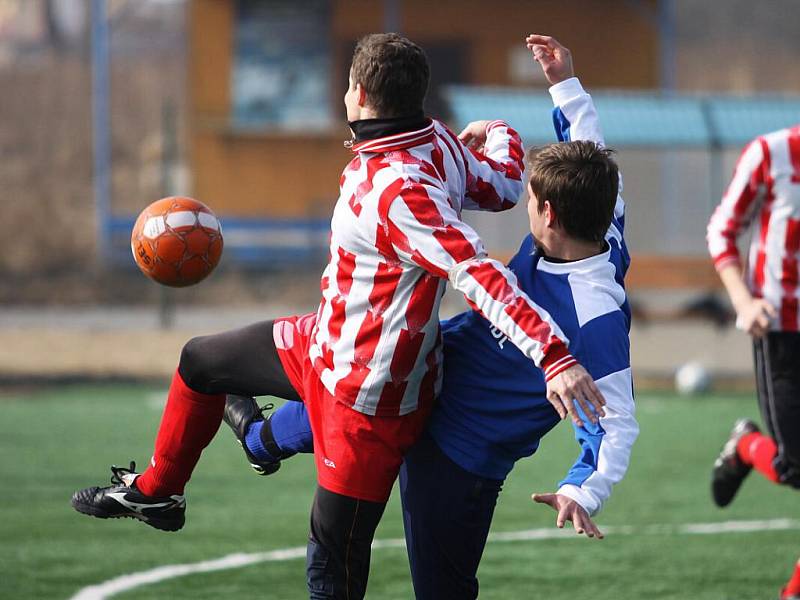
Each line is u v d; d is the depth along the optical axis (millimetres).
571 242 12125
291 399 13180
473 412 12367
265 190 67375
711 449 31188
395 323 11867
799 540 21641
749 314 16766
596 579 18812
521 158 13766
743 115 48156
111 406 37031
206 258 13648
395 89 11820
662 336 49656
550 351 10891
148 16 115375
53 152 90375
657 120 47781
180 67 106875
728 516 23703
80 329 53219
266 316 59344
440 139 12258
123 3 113125
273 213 67375
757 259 17547
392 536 21719
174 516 14203
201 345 13328
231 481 26797
